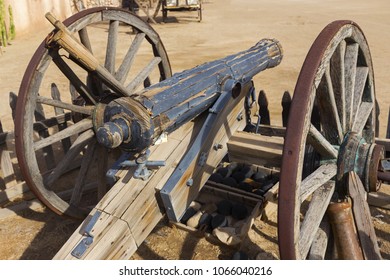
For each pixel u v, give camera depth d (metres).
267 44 4.18
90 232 2.42
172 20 19.56
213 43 13.42
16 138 3.14
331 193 2.54
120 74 3.85
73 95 4.54
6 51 12.66
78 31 3.49
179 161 2.88
